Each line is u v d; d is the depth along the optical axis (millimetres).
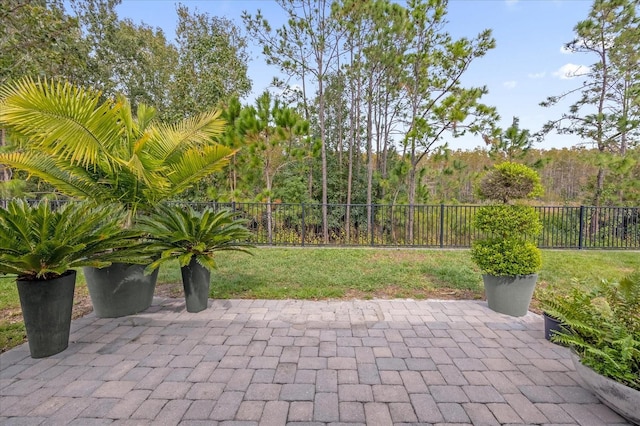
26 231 2441
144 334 2957
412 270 5332
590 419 1801
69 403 1935
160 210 3781
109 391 2061
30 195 7512
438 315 3447
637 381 1772
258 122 7246
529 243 3484
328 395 2027
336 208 10883
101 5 12680
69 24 7270
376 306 3713
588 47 9953
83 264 2551
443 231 8172
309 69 9312
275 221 8961
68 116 2814
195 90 11859
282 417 1812
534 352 2623
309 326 3148
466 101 7758
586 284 3484
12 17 6613
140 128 3941
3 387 2107
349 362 2453
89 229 2816
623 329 2010
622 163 8594
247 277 4906
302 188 10781
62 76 8125
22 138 3197
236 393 2043
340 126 12453
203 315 3441
